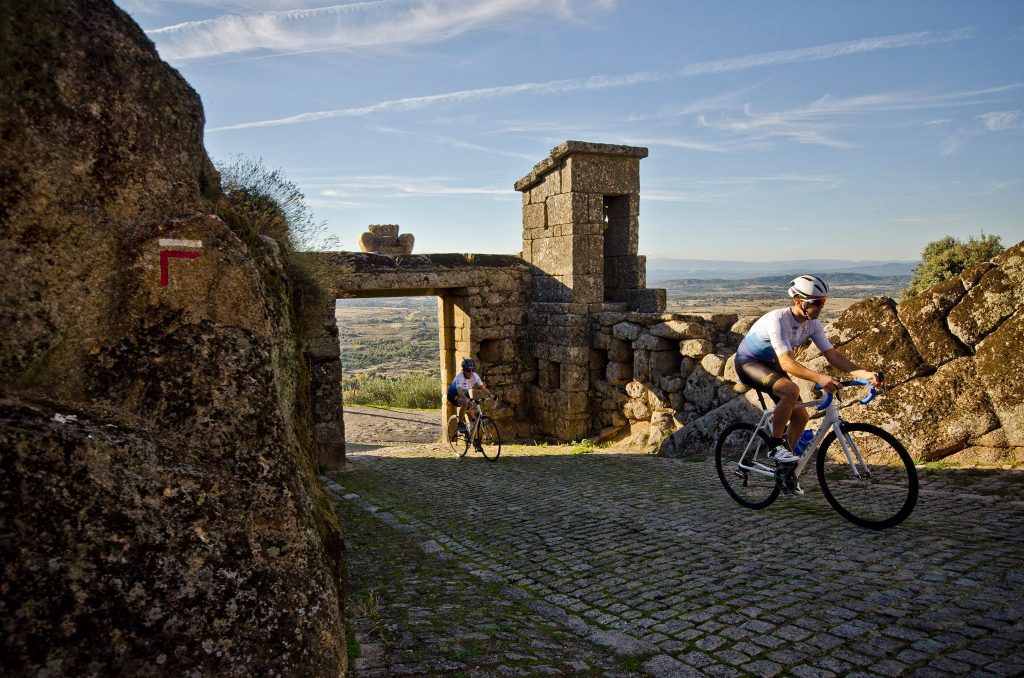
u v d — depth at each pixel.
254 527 2.43
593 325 13.26
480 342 14.03
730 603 3.63
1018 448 5.78
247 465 2.52
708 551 4.62
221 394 2.55
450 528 6.10
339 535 3.37
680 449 9.49
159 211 2.68
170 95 2.84
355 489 8.57
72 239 2.44
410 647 3.04
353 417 19.38
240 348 2.64
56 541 2.04
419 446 13.46
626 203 13.80
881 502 4.83
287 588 2.42
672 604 3.73
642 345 11.88
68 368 2.35
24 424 2.09
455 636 3.24
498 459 11.04
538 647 3.20
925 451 6.14
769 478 5.86
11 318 2.29
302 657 2.35
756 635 3.20
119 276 2.53
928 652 2.85
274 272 3.97
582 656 3.12
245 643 2.27
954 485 5.41
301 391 4.27
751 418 8.67
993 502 4.88
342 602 3.18
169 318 2.58
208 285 2.68
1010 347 5.90
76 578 2.04
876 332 6.71
